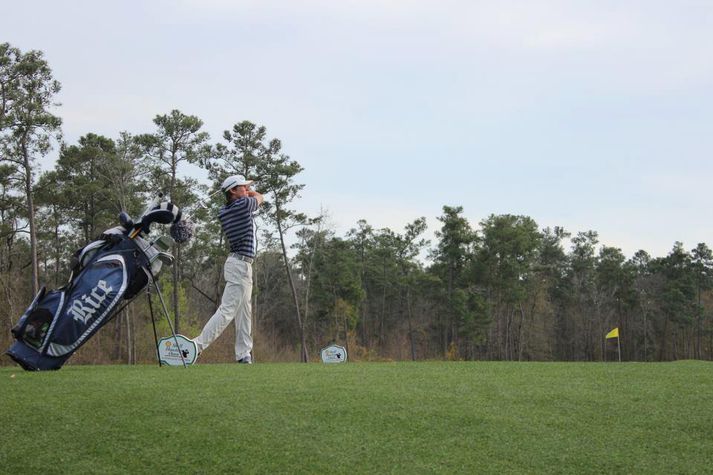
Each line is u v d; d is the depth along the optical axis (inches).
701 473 159.8
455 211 2439.7
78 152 1647.4
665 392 234.4
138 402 202.5
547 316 2888.8
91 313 275.6
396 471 156.6
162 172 1612.9
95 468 155.5
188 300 2230.6
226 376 252.1
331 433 180.1
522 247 2420.0
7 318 1504.7
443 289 2549.2
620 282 2851.9
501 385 243.6
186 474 153.5
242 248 355.9
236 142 1685.5
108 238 289.9
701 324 2903.5
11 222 1658.5
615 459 167.5
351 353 2401.6
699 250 2903.5
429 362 333.7
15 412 191.2
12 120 1310.3
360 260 2719.0
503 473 157.3
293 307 2576.3
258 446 169.3
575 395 227.9
